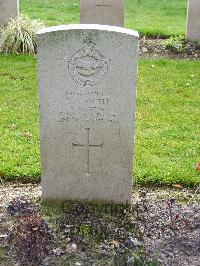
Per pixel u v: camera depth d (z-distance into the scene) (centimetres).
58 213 288
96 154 284
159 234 274
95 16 555
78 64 270
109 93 274
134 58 267
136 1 795
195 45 555
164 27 639
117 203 292
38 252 258
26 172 322
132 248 264
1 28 545
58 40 266
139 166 330
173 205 298
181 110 410
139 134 368
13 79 461
